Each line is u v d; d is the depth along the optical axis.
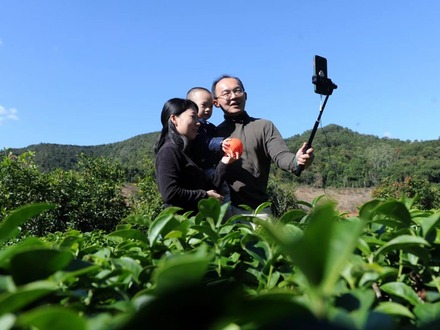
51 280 0.84
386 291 1.00
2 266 0.99
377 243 1.17
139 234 1.39
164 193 3.15
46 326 0.58
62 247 1.38
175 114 3.29
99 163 17.03
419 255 1.05
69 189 12.69
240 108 3.80
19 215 1.08
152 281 1.03
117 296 0.98
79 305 0.87
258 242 1.28
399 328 0.73
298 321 0.55
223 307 0.55
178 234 1.36
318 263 0.49
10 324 0.61
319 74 3.45
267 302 0.54
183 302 0.53
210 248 1.33
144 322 0.53
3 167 11.83
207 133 3.90
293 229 1.25
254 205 3.65
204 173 3.40
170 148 3.21
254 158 3.69
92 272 1.04
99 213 13.41
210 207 1.40
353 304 0.82
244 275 1.24
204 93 4.04
